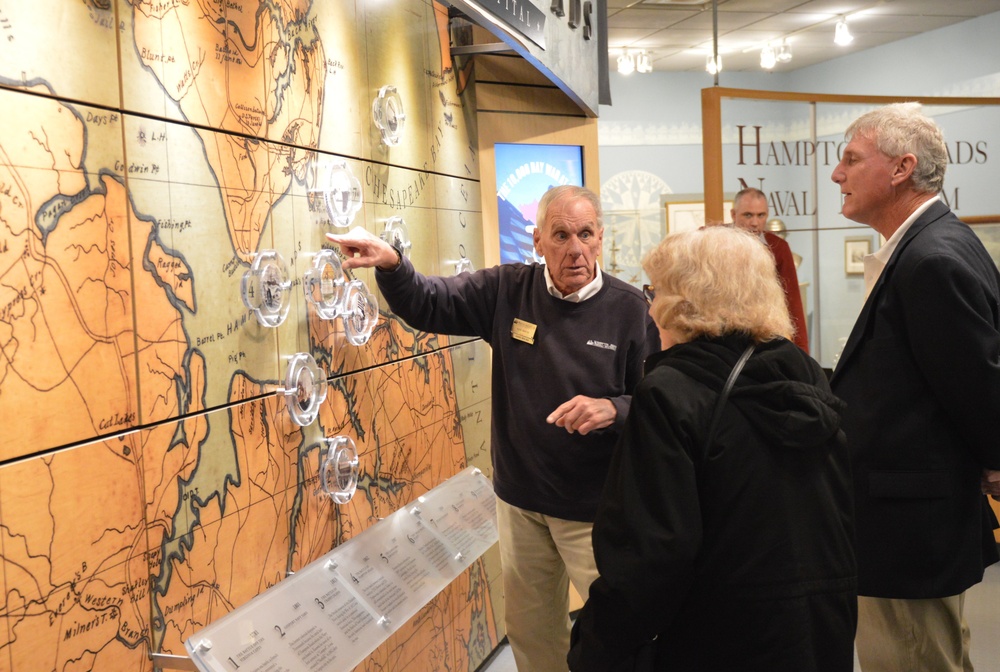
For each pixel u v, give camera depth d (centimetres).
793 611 137
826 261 397
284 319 192
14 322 128
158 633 155
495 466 255
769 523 138
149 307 154
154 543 155
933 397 195
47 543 133
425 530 245
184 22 163
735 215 373
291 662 168
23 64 129
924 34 820
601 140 965
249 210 182
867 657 210
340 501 213
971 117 455
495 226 332
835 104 398
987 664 324
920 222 202
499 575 340
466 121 311
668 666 144
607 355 235
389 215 247
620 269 957
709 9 713
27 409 130
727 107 375
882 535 200
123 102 149
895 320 198
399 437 254
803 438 137
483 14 230
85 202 141
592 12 366
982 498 203
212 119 171
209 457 169
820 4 711
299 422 196
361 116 231
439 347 285
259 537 185
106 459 144
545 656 257
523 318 243
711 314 145
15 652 127
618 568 135
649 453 137
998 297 201
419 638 265
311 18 206
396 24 254
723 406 139
